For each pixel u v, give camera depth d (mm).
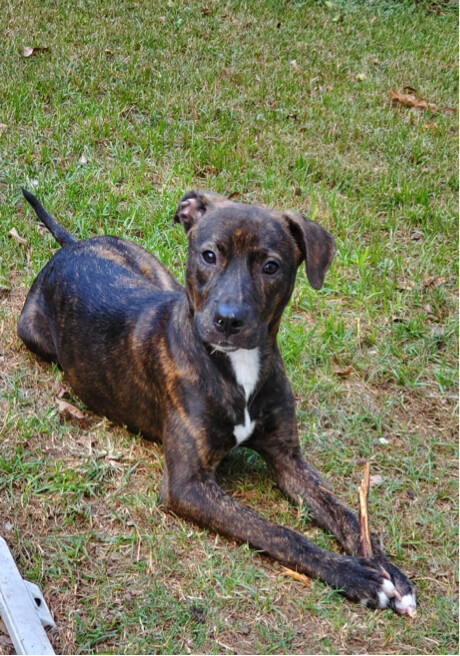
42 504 1402
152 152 2113
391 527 1461
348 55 2887
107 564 1350
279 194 2080
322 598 1335
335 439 1591
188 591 1328
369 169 2213
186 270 1418
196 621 1303
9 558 1289
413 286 1906
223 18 2955
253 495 1476
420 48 3062
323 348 1730
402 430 1638
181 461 1410
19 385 1580
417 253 2002
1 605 1251
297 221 1404
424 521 1484
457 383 1738
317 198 2082
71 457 1481
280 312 1422
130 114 2236
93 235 1890
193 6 2977
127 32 2648
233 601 1324
